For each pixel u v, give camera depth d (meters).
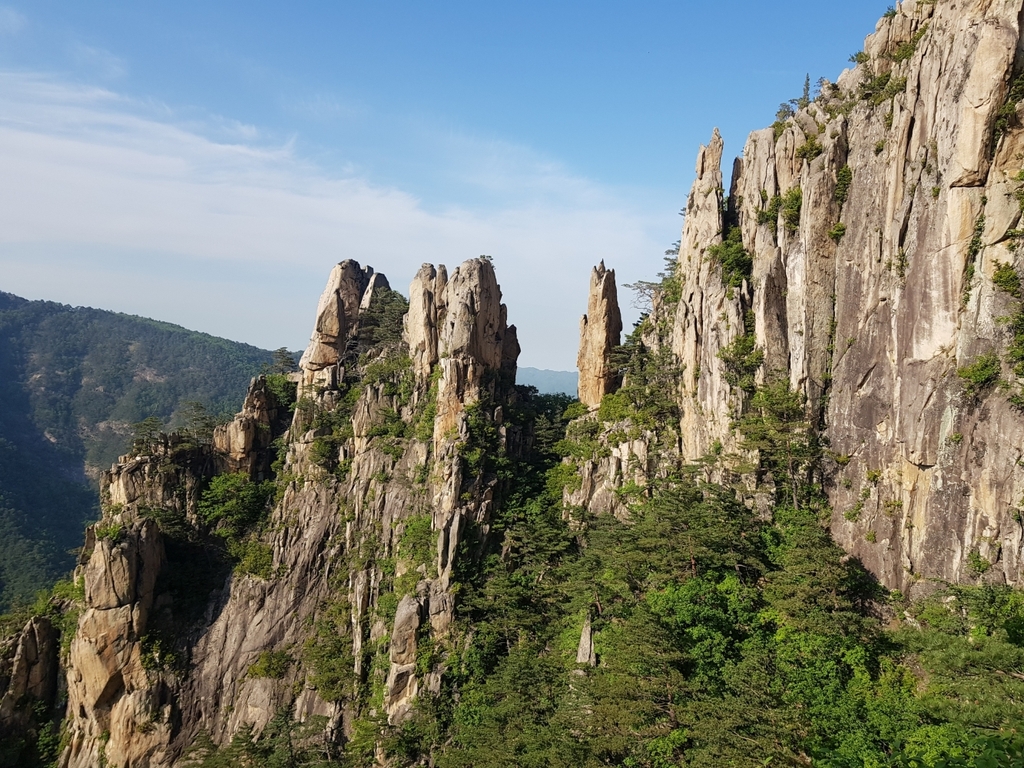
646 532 69.31
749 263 80.31
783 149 78.81
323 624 91.12
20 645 90.19
